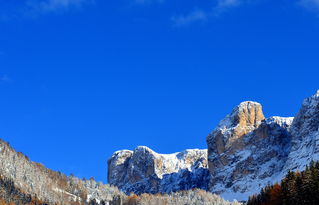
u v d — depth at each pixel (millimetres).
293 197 188125
